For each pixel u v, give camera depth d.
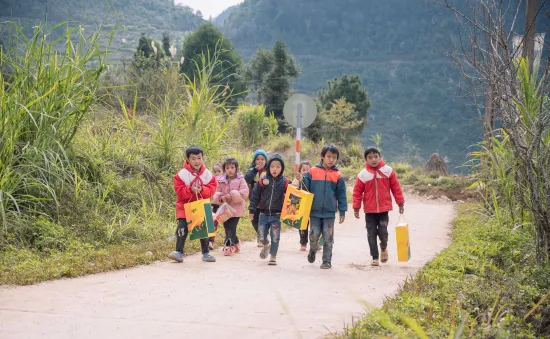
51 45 10.54
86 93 11.19
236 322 5.66
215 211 11.02
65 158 10.19
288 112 13.70
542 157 7.90
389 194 9.34
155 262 8.77
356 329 5.07
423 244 11.70
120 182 11.90
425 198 23.80
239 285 7.36
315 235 9.13
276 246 9.05
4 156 9.52
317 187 9.13
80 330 5.29
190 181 8.88
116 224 10.20
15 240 8.66
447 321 5.38
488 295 6.60
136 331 5.30
